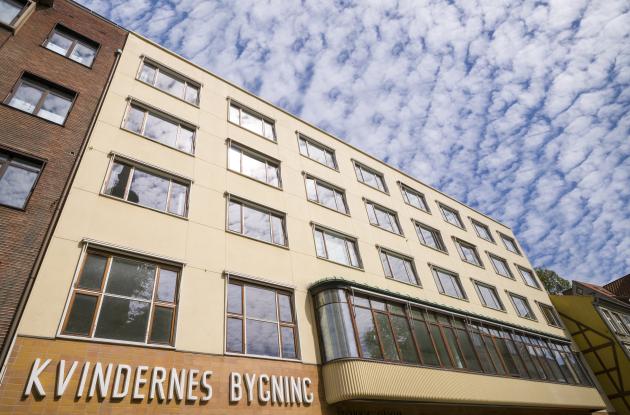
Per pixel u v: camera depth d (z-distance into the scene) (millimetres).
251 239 14344
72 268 9664
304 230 16750
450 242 25688
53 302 8914
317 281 15094
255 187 16359
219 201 14484
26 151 10867
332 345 12906
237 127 18125
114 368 8844
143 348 9547
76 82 13680
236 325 11688
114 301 9859
